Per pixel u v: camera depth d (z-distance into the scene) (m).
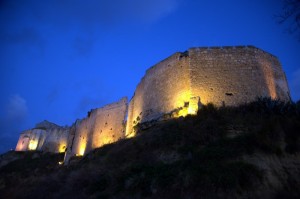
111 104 44.50
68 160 45.19
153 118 29.31
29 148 65.06
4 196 28.12
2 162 59.19
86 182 20.72
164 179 16.20
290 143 16.25
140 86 35.53
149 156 20.42
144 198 15.62
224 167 15.30
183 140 20.36
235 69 26.48
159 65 32.09
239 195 13.62
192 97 25.70
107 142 40.84
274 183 14.31
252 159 15.71
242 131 19.09
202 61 27.50
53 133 63.56
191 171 15.91
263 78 26.12
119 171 20.11
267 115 20.31
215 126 20.28
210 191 14.13
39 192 23.39
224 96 25.34
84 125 50.16
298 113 19.33
